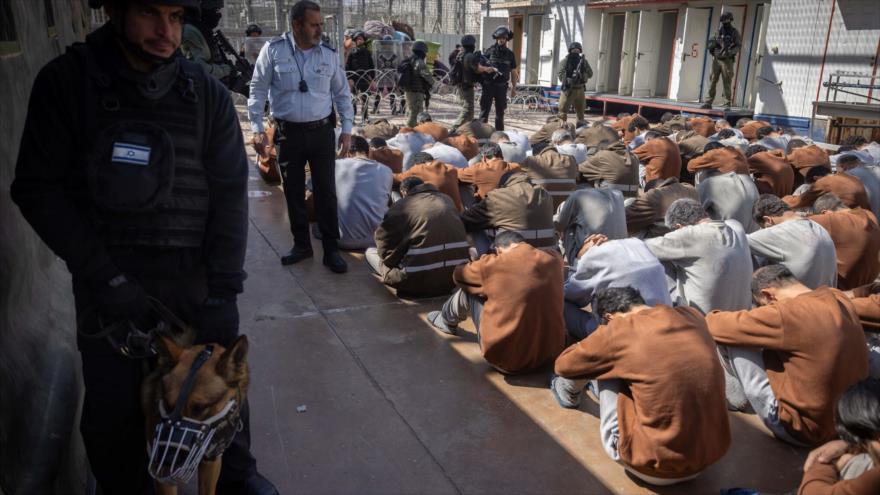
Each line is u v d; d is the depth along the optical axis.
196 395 2.00
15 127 2.88
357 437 3.44
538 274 3.94
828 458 2.56
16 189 1.99
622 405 3.13
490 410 3.73
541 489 3.11
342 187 6.12
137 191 2.02
